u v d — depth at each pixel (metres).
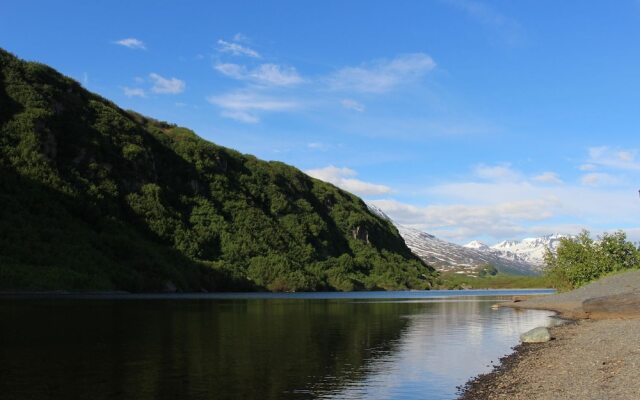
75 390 25.98
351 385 27.67
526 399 23.36
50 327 51.62
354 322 63.81
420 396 25.25
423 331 53.56
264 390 26.45
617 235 109.81
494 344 43.34
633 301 64.31
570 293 94.12
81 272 151.50
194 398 24.78
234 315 71.94
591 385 25.11
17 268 133.25
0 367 31.44
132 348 39.03
